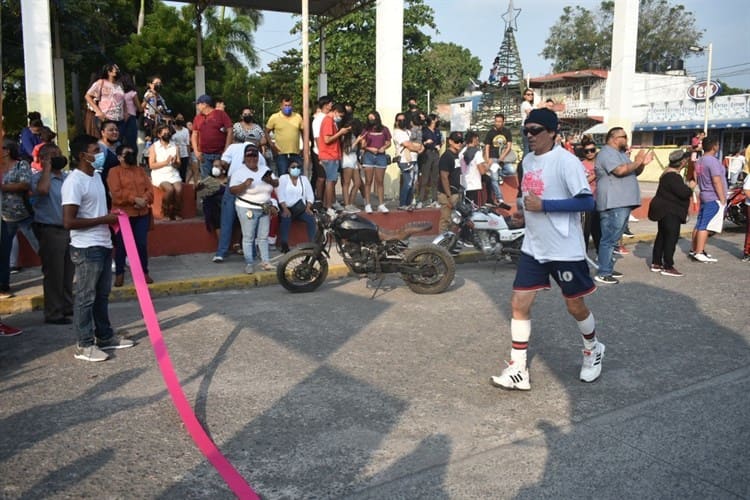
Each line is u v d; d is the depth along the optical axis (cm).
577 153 1070
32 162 895
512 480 352
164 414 439
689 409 446
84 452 384
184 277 831
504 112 1964
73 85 2705
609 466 367
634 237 1216
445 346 585
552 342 593
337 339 606
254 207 846
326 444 395
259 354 563
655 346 581
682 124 3769
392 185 1393
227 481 344
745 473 360
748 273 909
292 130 1072
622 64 1648
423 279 789
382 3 1341
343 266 902
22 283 800
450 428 417
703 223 989
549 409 446
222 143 1052
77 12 2211
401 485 347
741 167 2034
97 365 537
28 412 442
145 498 335
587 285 467
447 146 1080
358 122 1142
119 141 1012
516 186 1411
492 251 914
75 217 523
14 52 2166
